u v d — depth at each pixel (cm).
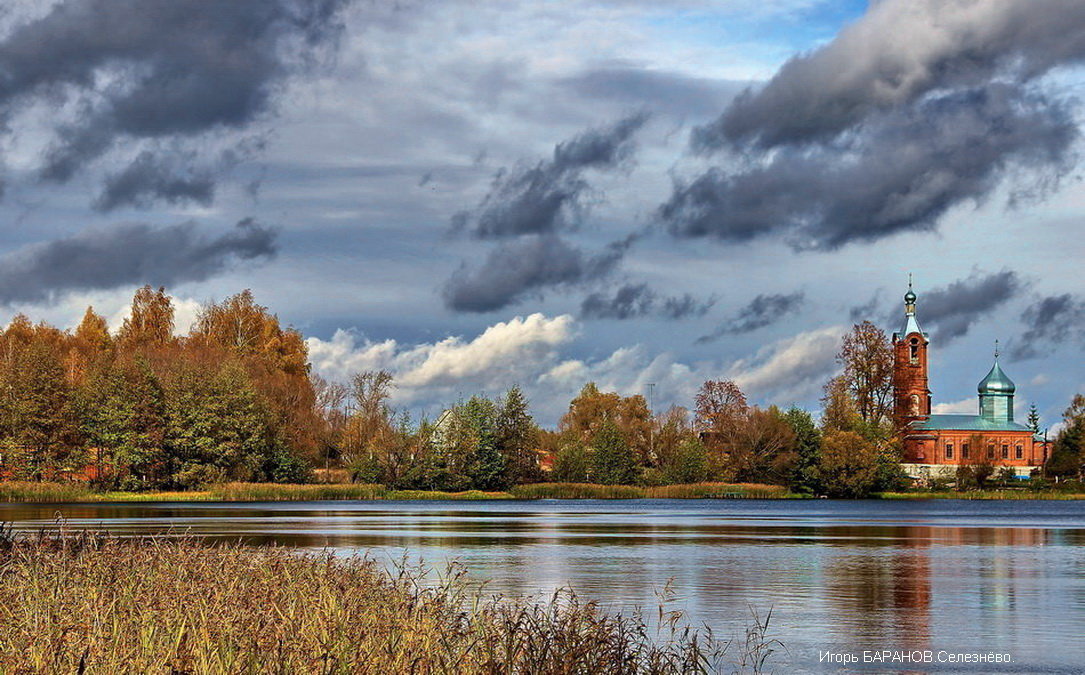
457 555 4872
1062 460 17525
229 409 12600
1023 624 2970
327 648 1453
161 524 6938
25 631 1556
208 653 1466
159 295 17000
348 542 5584
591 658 1650
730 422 15350
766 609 3216
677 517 9081
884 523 8200
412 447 13838
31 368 12169
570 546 5456
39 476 12081
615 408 19225
